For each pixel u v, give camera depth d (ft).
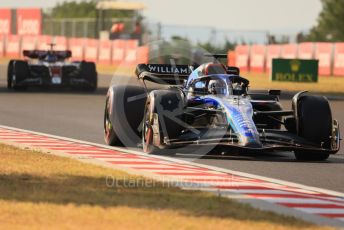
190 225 84.94
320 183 119.55
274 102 146.72
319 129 139.54
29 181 108.88
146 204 94.73
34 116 217.77
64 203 94.48
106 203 94.84
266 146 135.13
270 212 92.38
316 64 435.94
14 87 313.73
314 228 85.92
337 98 320.29
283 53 538.88
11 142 157.38
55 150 146.82
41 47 652.07
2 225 83.51
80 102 267.80
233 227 84.89
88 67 318.45
